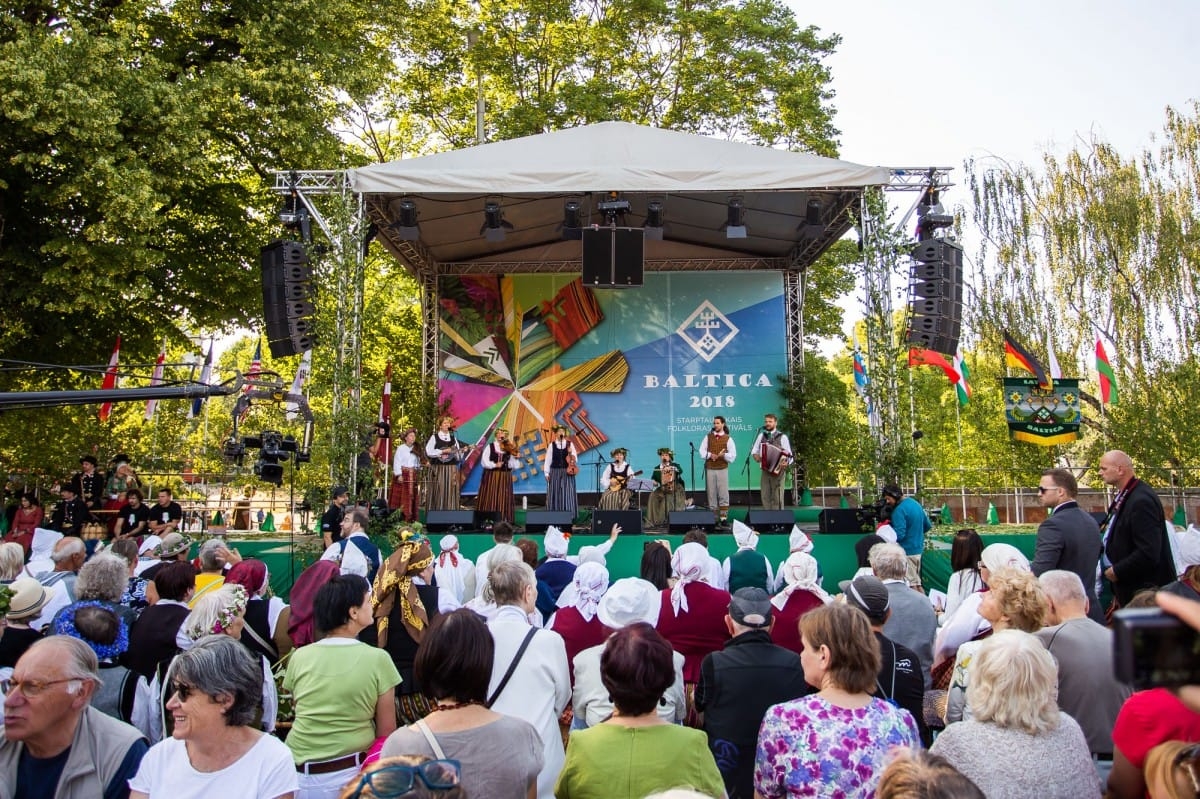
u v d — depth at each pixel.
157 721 3.96
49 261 14.81
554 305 17.66
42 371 16.75
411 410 23.64
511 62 23.36
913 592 5.13
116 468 14.78
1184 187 23.25
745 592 3.91
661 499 14.34
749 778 3.62
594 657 4.22
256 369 12.97
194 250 17.45
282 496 21.39
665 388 17.38
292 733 3.69
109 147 13.88
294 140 16.19
